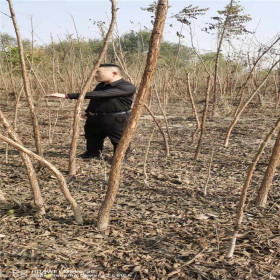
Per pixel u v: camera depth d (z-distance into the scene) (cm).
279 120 188
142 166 389
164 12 184
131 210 267
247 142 515
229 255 204
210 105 957
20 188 312
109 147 477
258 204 277
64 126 646
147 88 199
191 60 871
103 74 376
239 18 520
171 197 297
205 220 251
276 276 188
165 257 204
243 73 1072
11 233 226
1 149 457
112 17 304
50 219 246
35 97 989
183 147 486
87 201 282
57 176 227
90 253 205
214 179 347
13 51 964
